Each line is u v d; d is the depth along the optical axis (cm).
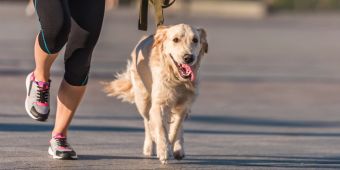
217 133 1293
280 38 4631
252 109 1709
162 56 902
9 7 6888
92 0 828
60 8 798
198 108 1680
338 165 948
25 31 3944
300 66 2934
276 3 9125
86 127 1258
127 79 994
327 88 2219
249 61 3042
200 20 6241
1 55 2666
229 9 8069
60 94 878
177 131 920
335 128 1437
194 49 901
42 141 1039
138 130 1255
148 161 912
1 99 1591
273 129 1391
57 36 808
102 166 858
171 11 7594
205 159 957
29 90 870
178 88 895
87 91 1855
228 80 2309
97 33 839
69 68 861
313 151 1085
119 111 1532
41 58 845
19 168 826
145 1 949
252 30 5300
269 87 2180
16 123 1234
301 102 1886
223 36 4566
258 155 1019
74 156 894
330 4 9381
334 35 5112
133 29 4666
